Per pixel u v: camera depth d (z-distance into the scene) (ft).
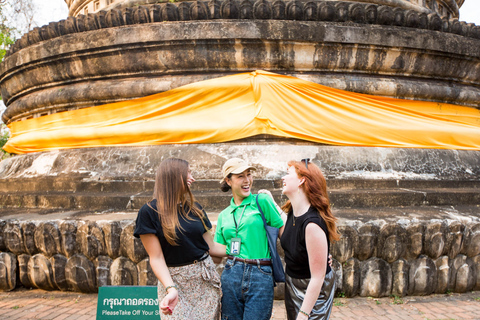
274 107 23.71
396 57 25.62
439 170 24.70
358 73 25.93
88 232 19.31
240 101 24.11
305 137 23.57
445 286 19.45
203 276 10.23
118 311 13.30
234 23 23.71
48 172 25.99
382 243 18.75
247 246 11.28
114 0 34.47
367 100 25.20
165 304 9.21
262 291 10.94
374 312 17.31
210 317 10.19
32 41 28.53
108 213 20.85
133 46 24.73
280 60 24.53
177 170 10.21
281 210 11.98
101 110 25.99
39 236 20.20
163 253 10.14
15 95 31.76
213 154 23.26
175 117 24.40
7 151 33.04
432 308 17.83
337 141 23.88
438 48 25.84
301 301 10.14
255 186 21.77
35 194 24.38
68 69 26.99
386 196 21.20
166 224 9.78
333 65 25.12
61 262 20.11
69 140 26.37
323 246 9.50
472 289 20.13
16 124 31.50
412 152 24.71
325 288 10.03
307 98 24.06
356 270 18.76
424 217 19.45
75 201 22.52
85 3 38.32
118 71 25.95
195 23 23.93
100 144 25.62
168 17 24.52
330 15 24.64
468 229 19.71
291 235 10.19
